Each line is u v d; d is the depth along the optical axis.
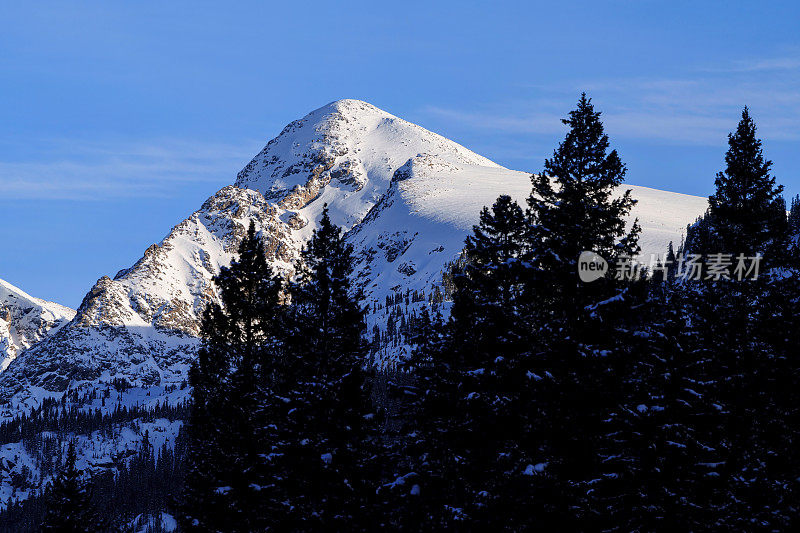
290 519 50.00
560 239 46.56
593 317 43.06
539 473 42.84
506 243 52.72
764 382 51.09
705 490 42.38
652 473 41.47
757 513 45.00
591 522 41.38
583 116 48.59
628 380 43.81
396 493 50.03
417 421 54.06
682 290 52.53
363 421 51.44
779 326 54.16
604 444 43.47
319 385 50.50
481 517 45.97
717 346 51.22
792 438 49.91
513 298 51.12
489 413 48.12
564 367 44.44
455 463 50.69
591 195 47.72
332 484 48.97
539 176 48.66
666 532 40.72
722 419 45.62
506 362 47.72
